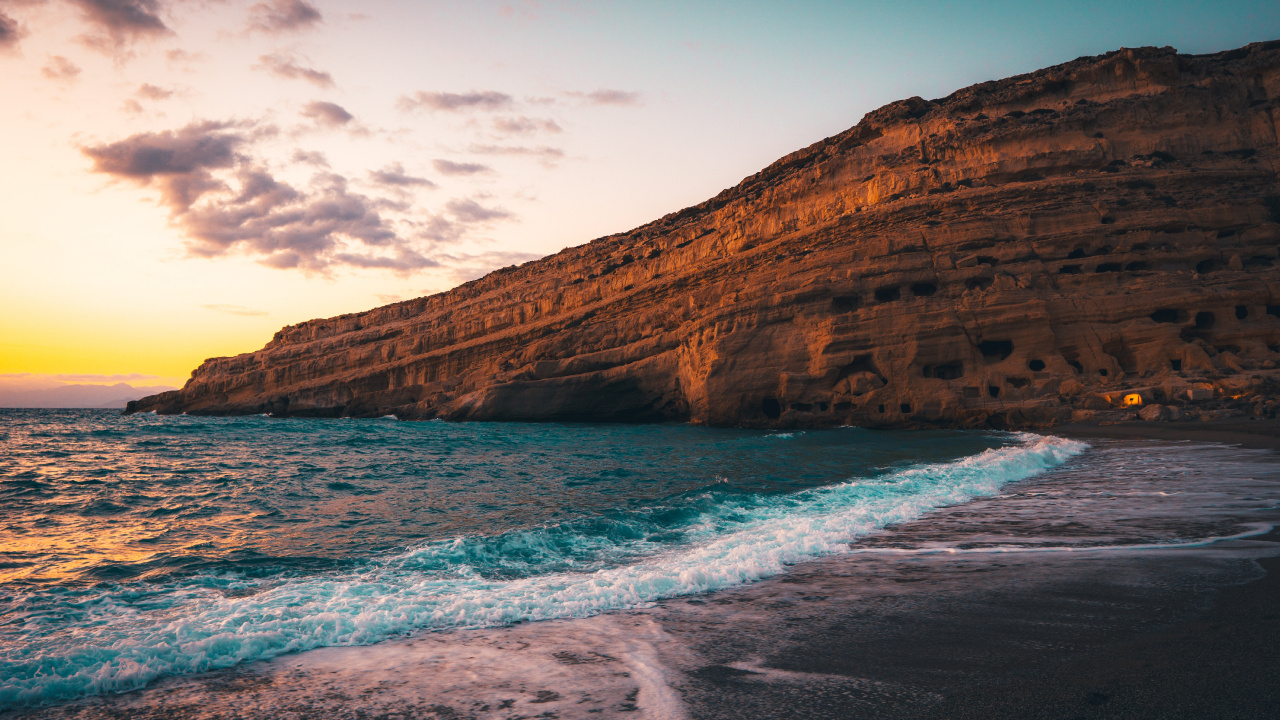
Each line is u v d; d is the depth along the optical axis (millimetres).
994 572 6949
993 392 29422
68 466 21906
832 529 9523
